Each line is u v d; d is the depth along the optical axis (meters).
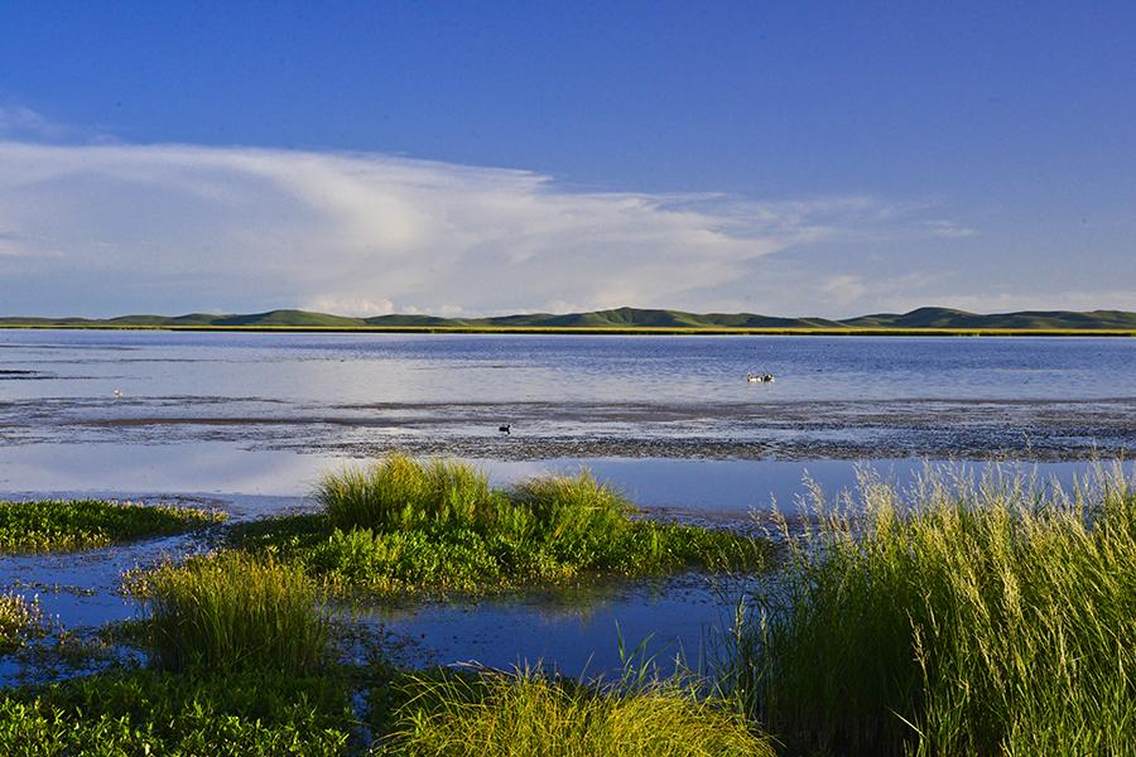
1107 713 6.15
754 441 29.78
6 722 7.75
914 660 7.16
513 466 24.84
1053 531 8.07
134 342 167.38
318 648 9.62
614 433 31.91
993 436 30.86
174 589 9.95
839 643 7.87
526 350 132.38
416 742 7.12
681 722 6.84
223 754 7.58
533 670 9.87
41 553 15.02
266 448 28.19
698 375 68.19
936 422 35.41
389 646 10.66
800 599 8.41
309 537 15.36
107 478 22.91
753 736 7.67
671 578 13.97
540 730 6.56
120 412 38.50
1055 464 24.30
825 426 34.12
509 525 15.75
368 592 12.91
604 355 112.44
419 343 173.00
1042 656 6.76
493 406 42.00
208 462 25.41
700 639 10.99
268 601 9.74
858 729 7.82
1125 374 70.19
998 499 8.80
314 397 46.59
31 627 10.92
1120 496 9.62
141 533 16.42
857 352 127.00
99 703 8.34
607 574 14.17
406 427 33.62
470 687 8.67
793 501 20.02
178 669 9.51
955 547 7.92
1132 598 7.02
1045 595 7.16
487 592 13.07
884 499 9.21
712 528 17.50
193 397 46.34
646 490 21.44
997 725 6.80
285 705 8.36
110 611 11.88
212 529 16.83
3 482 22.31
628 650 10.63
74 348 128.62
